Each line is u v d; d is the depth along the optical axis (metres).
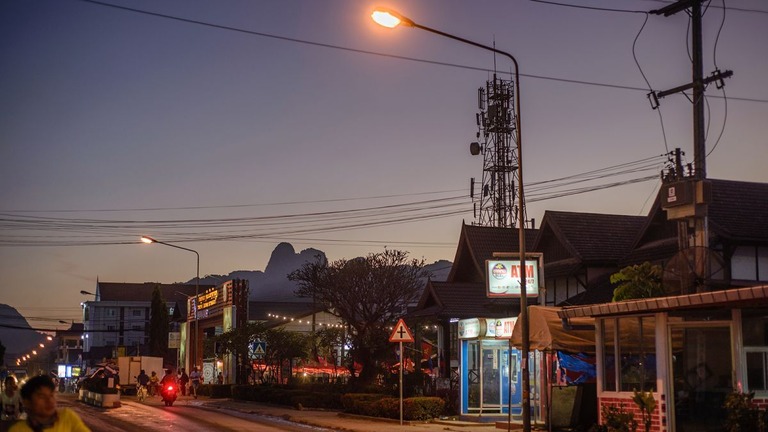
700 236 21.36
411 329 43.84
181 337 81.12
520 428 25.11
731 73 21.44
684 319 18.81
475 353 29.25
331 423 28.97
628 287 24.30
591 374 26.39
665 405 18.78
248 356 51.59
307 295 44.75
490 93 59.97
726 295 16.27
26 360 191.88
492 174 59.22
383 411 30.20
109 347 138.25
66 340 167.50
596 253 38.62
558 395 23.94
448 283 41.62
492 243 45.94
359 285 41.97
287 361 56.53
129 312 145.62
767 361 17.97
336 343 44.88
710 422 18.20
